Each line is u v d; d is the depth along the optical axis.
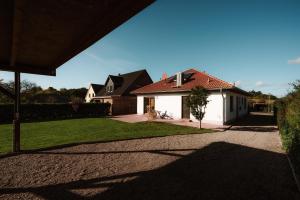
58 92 48.84
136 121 19.70
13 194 4.39
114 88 34.66
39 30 4.04
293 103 9.41
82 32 4.14
